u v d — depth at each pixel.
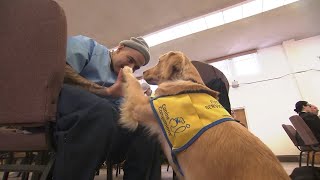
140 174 1.28
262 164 0.87
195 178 0.97
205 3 4.67
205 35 5.92
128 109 1.35
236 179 0.85
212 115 1.08
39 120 0.80
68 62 1.29
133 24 5.27
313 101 6.39
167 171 4.31
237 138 0.97
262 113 6.89
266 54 7.12
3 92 0.85
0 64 0.87
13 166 0.91
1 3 0.89
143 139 1.33
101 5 4.62
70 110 0.85
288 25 5.83
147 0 4.54
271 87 6.93
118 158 1.34
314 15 5.43
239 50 7.10
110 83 1.50
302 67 6.63
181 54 1.52
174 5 4.70
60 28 0.83
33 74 0.83
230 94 7.30
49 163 0.84
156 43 6.10
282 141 6.52
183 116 1.09
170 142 1.10
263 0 4.76
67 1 4.45
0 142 0.89
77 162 0.78
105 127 0.87
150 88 1.84
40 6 0.84
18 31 0.86
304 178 2.55
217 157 0.93
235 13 5.11
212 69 2.02
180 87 1.25
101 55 1.56
